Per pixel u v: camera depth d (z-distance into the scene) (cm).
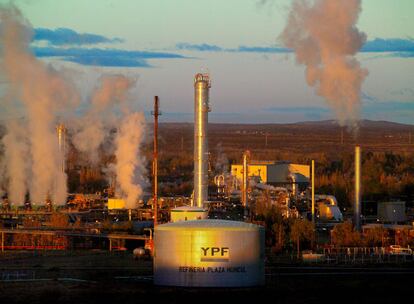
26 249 16375
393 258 14512
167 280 11338
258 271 11419
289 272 12862
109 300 10319
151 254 14588
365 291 11100
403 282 11869
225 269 11238
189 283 11244
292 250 15812
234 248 11275
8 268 13162
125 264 13775
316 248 15800
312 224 16600
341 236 16612
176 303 10188
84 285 11356
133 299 10400
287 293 10912
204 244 11244
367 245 16200
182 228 11325
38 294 10631
